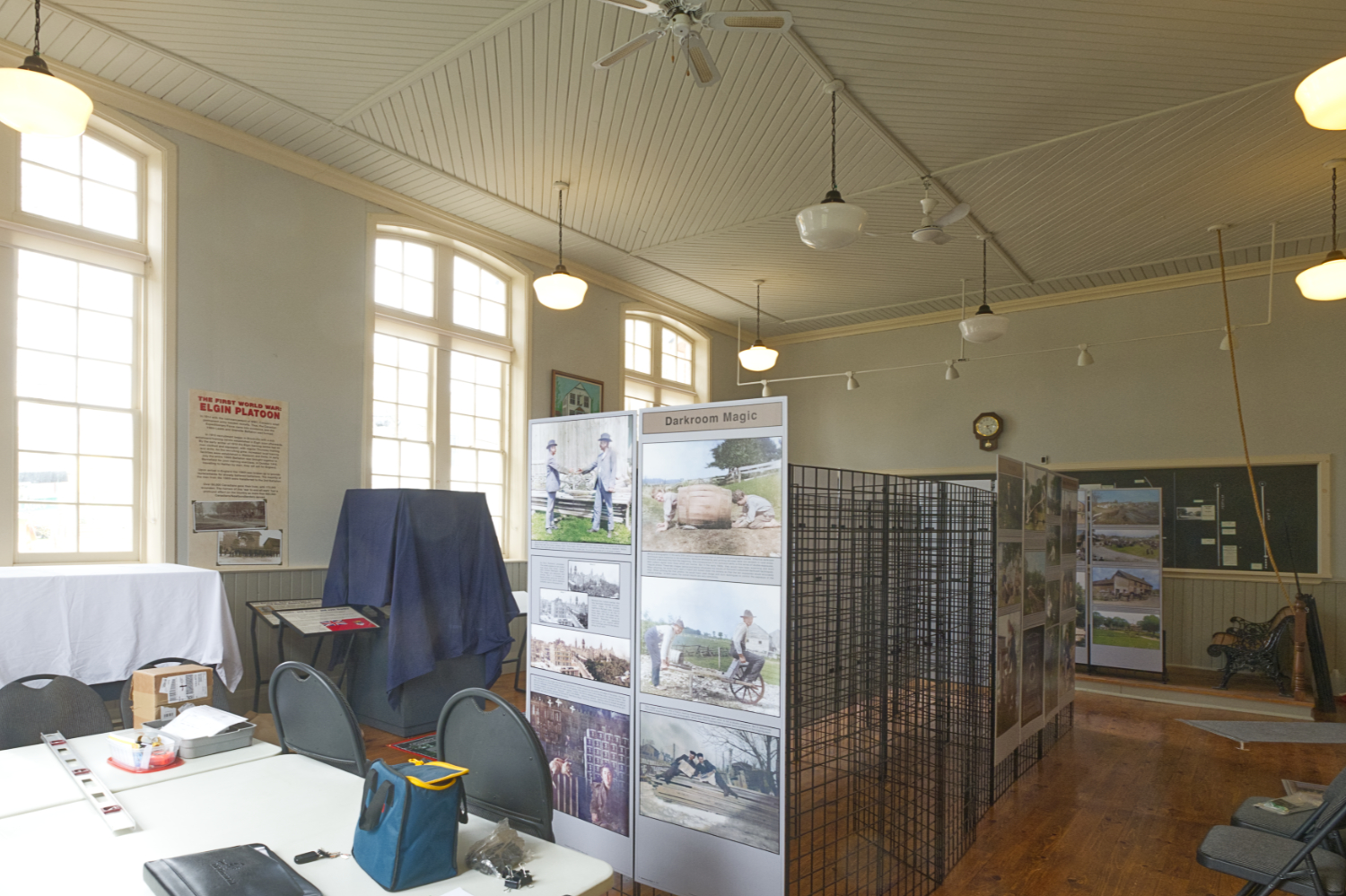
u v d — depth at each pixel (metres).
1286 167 5.68
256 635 5.49
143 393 5.20
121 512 5.09
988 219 6.71
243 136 5.52
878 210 6.54
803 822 4.02
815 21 4.11
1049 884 3.48
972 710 4.09
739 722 2.82
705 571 2.94
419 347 7.05
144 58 4.64
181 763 2.47
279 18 4.22
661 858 3.01
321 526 5.98
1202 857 2.66
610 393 8.82
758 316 10.09
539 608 3.49
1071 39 4.25
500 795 2.22
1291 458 7.65
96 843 1.86
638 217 6.95
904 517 3.78
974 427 9.45
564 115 5.17
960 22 4.12
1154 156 5.54
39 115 3.16
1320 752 5.53
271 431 5.70
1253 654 6.93
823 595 3.04
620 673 3.17
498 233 7.43
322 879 1.70
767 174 5.95
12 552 4.59
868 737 3.35
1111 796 4.60
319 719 2.56
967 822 3.95
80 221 4.97
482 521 5.70
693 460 3.00
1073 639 6.07
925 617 3.88
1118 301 8.64
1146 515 7.44
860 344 10.41
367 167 6.06
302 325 5.92
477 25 4.24
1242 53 4.34
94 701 3.00
